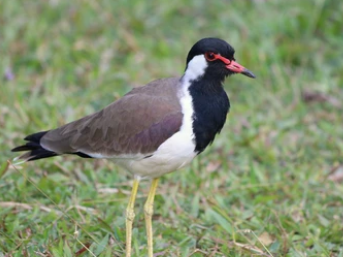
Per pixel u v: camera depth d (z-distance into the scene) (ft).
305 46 58.34
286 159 48.39
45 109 50.47
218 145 48.65
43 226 40.34
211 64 37.27
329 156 48.83
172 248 38.96
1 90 51.44
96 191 43.06
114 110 38.01
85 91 53.47
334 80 56.03
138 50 58.29
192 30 60.85
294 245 40.04
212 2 63.36
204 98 37.19
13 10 60.44
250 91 55.01
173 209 42.83
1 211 40.75
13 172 44.09
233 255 38.45
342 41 59.00
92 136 38.42
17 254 37.09
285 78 55.88
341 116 52.70
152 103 37.24
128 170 38.83
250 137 49.19
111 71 55.67
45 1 61.52
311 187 45.42
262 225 41.50
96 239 39.01
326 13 60.44
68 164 45.65
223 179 45.91
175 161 37.40
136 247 38.17
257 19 60.70
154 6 63.00
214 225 41.68
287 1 62.34
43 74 55.42
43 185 43.19
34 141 39.78
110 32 59.41
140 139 37.11
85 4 61.21
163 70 55.98
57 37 58.08
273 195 43.96
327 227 41.27
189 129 36.76
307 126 51.62
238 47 57.82
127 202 42.98
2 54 56.59
